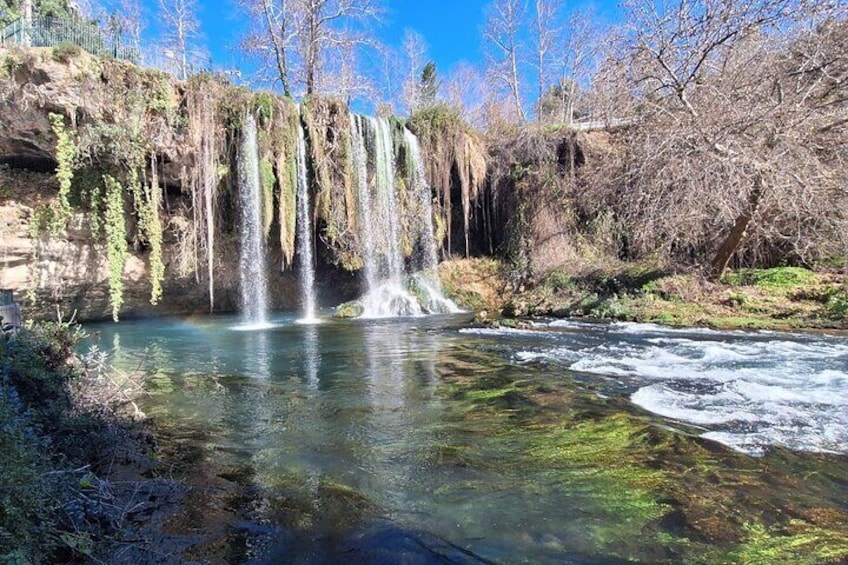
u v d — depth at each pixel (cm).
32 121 1148
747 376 777
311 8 2348
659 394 681
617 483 420
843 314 1289
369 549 324
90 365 652
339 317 1700
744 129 1366
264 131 1516
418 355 991
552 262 1931
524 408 632
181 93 1371
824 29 1432
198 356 1004
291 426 571
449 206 2031
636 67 1655
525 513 373
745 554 316
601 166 1939
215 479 430
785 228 1638
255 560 313
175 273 1585
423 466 460
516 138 2089
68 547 294
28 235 1296
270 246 1705
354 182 1730
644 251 1862
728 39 1546
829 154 1488
